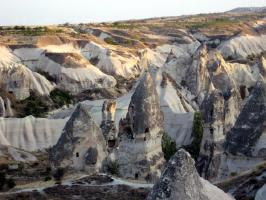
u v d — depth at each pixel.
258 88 41.97
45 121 69.31
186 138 63.50
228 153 42.34
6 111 82.94
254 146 40.84
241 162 41.28
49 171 40.88
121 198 31.34
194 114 62.19
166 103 69.62
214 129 47.59
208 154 47.66
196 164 48.44
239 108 55.72
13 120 68.31
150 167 38.12
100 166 39.09
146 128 38.31
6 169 48.72
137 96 38.41
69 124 39.19
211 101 48.22
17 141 66.00
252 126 41.19
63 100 93.56
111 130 44.56
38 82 93.62
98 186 34.44
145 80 38.75
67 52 110.88
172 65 87.88
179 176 19.23
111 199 31.16
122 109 65.44
